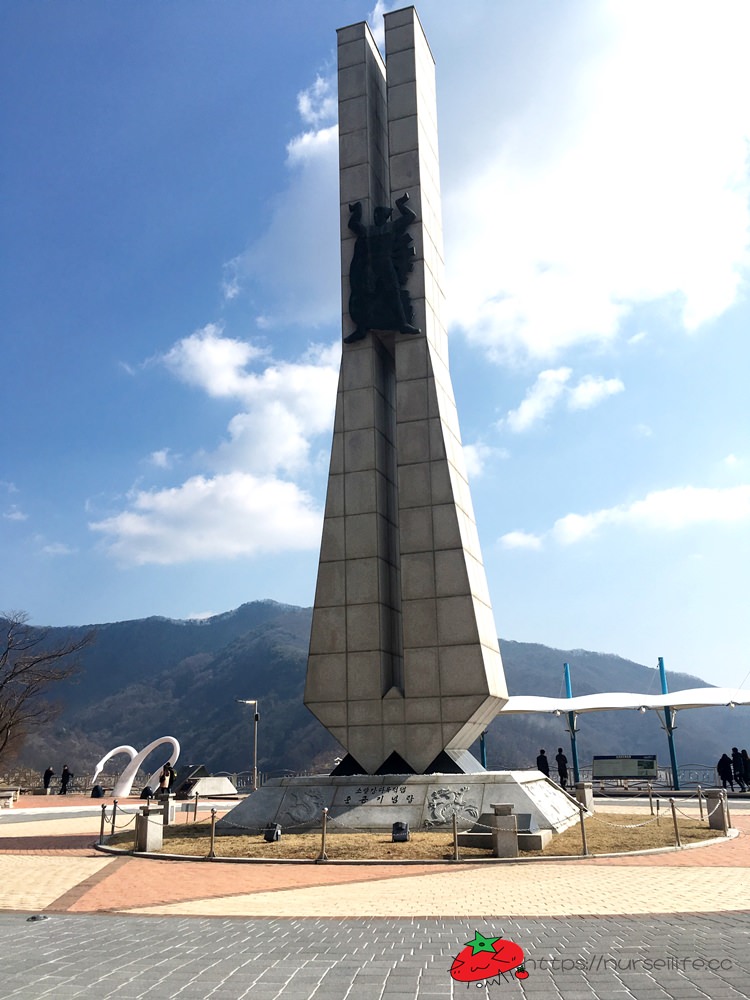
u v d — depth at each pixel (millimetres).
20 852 20344
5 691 55719
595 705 47844
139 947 9047
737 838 21016
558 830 21562
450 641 25719
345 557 27312
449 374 31047
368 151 30828
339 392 28906
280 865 17438
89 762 166000
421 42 32344
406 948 8867
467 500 29188
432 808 22344
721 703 45250
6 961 8375
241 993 7109
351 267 29656
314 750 150750
